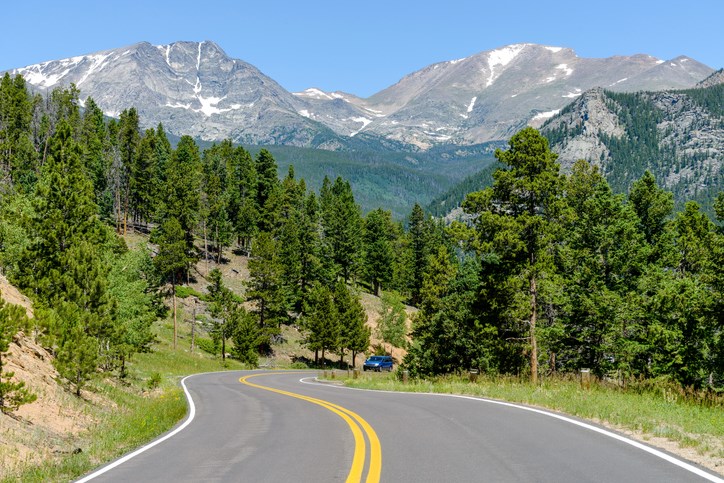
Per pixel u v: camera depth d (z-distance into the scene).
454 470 7.65
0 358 13.53
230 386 31.94
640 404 13.57
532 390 18.47
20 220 28.42
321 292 73.69
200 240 103.75
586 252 32.91
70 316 20.17
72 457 9.52
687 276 35.16
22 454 9.65
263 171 107.81
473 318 37.41
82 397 16.31
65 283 22.45
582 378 17.64
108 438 11.81
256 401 21.50
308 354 78.69
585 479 6.98
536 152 28.97
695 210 38.03
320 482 7.27
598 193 34.34
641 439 9.76
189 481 7.61
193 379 40.00
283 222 101.12
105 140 101.69
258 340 69.00
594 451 8.66
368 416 14.54
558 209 29.16
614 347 31.77
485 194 29.62
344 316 73.88
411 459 8.51
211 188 97.62
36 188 30.55
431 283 47.56
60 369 15.67
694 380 30.55
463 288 41.03
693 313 30.47
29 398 11.63
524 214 28.98
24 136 79.88
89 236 30.30
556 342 33.75
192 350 62.69
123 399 19.70
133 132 105.88
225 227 96.19
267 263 74.25
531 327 30.14
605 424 11.43
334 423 13.52
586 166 36.41
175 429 13.65
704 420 11.30
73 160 34.72
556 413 13.23
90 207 30.56
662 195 36.53
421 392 22.70
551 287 30.81
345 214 98.44
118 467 8.77
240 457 9.34
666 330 30.22
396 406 16.80
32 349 16.41
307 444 10.48
